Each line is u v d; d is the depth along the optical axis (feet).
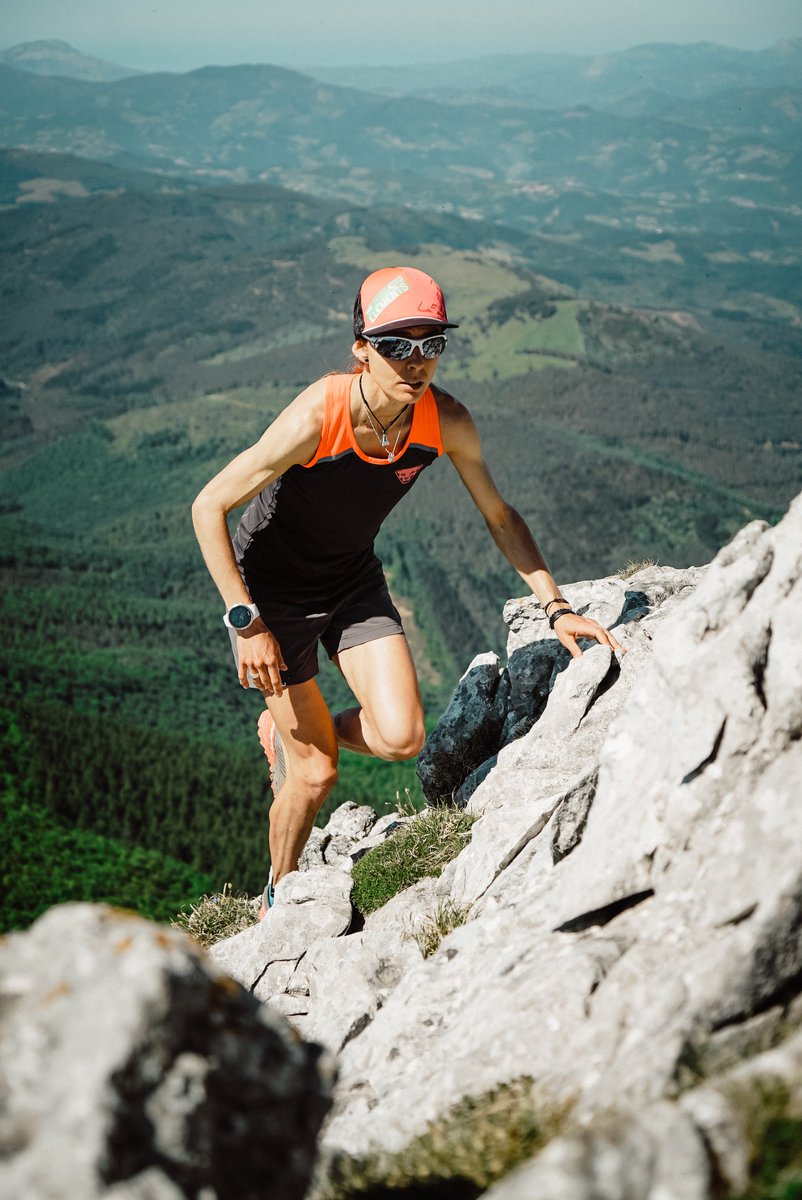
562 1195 5.54
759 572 10.78
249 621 15.14
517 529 18.35
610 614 23.30
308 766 17.48
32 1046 5.78
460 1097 9.12
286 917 17.76
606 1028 8.61
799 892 7.73
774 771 9.12
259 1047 6.31
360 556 16.96
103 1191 5.12
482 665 24.67
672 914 9.38
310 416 14.43
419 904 16.92
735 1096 6.37
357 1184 7.96
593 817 11.41
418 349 13.58
